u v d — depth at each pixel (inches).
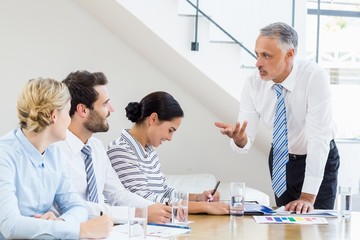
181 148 259.6
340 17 259.4
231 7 226.5
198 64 224.2
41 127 119.6
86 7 246.8
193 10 223.6
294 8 230.1
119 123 253.8
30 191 122.8
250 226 138.8
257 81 179.2
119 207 140.9
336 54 260.2
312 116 171.3
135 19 220.8
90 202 139.7
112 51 253.0
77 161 144.5
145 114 161.8
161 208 140.1
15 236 113.3
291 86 173.5
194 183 238.8
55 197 132.3
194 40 224.1
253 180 263.4
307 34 246.2
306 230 135.7
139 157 161.9
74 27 250.5
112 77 253.4
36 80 120.6
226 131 166.9
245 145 173.0
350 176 250.7
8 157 119.0
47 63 249.4
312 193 169.0
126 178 157.9
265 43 167.6
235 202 153.5
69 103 122.8
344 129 259.8
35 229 113.7
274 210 161.6
